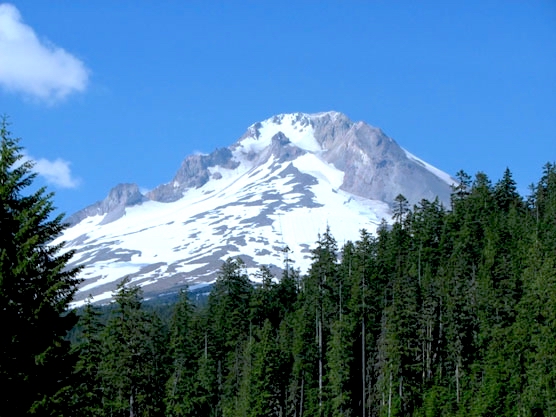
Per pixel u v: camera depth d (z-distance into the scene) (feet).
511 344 292.81
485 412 287.07
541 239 378.94
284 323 368.48
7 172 96.07
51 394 94.07
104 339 238.68
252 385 316.60
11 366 91.20
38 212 96.02
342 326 325.83
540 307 288.92
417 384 315.78
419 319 328.49
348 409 321.52
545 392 266.57
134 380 237.25
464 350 329.31
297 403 338.75
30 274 93.97
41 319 94.02
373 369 346.54
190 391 334.65
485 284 342.03
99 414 214.48
